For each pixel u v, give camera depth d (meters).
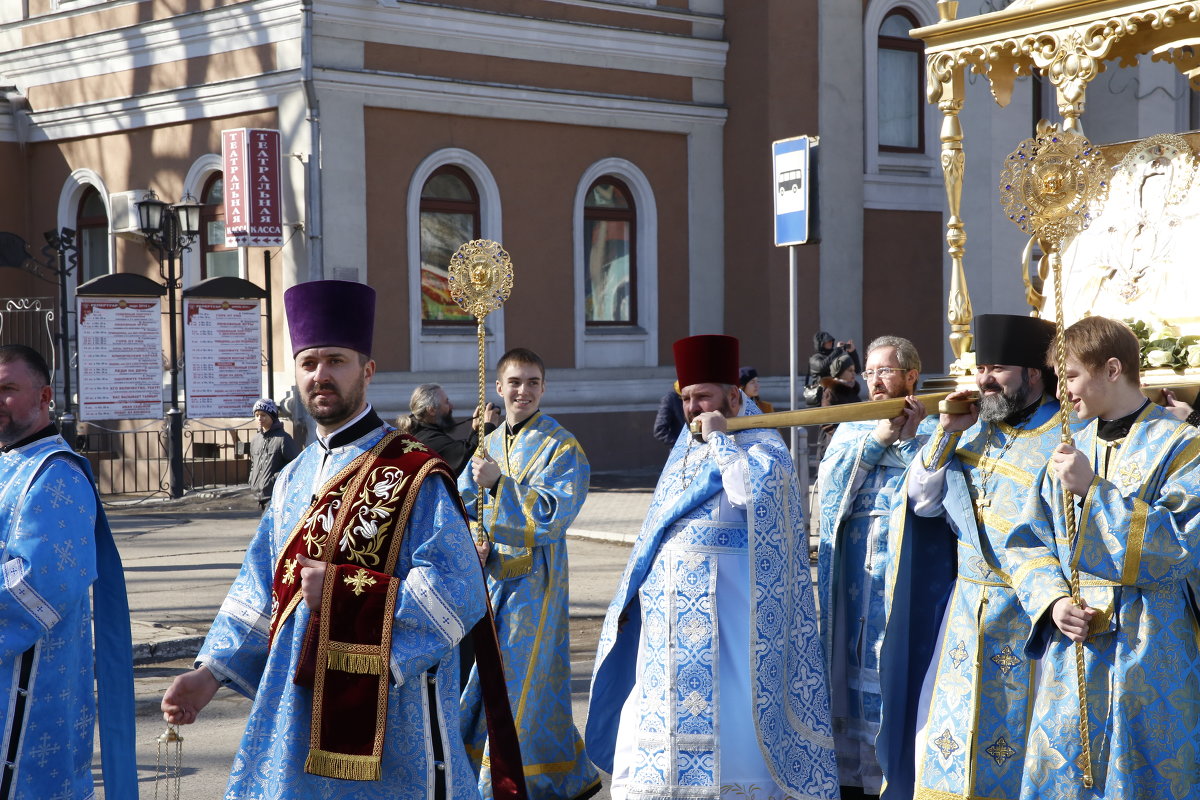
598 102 18.81
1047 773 3.98
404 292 17.47
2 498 3.90
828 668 5.50
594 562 11.96
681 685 4.80
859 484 5.46
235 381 16.25
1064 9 5.77
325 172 16.75
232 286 16.09
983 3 19.09
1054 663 4.02
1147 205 5.88
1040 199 3.96
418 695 3.40
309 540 3.48
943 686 4.58
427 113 17.55
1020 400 4.48
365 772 3.28
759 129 19.62
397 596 3.36
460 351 18.05
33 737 3.81
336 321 3.58
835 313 19.67
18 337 20.30
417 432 7.31
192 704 3.54
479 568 3.50
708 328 20.03
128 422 18.62
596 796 5.82
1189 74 6.88
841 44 19.58
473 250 5.14
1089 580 3.98
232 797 3.38
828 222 19.52
